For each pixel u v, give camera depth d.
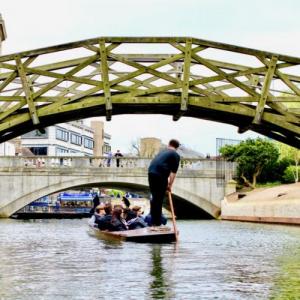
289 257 15.62
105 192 97.69
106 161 51.66
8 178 50.97
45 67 19.05
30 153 97.81
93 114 20.94
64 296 9.36
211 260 14.59
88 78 19.38
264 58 19.48
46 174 51.22
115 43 19.05
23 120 19.19
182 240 22.14
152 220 20.95
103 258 14.95
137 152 96.56
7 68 18.89
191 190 52.50
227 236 25.03
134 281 10.88
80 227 35.16
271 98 19.75
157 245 18.94
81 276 11.54
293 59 19.44
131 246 18.56
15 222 44.19
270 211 41.12
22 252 16.95
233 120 21.25
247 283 10.73
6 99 19.09
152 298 9.20
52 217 61.00
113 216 23.20
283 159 56.97
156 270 12.48
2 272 12.18
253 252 17.03
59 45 18.83
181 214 61.12
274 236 24.97
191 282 10.79
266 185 55.00
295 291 9.90
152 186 20.16
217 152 54.94
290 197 39.75
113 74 19.44
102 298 9.19
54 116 19.94
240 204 47.03
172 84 19.39
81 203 80.12
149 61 19.50
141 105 19.83
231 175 53.06
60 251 17.19
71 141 109.56
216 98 19.73
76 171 51.44
